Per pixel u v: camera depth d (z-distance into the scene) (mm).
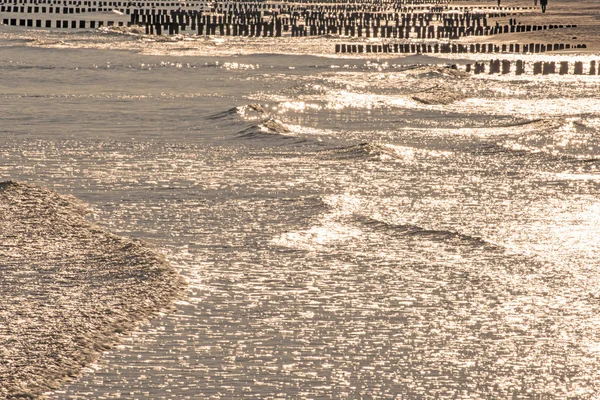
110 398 17359
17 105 57469
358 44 121375
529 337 20703
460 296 23281
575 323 21609
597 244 28219
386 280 24438
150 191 34500
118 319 21016
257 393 17703
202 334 20438
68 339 19719
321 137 47969
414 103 63469
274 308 22156
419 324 21328
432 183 36750
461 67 96562
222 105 59344
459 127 53406
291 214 31203
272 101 62281
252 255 26422
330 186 35781
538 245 28000
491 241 28312
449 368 19047
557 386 18344
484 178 38031
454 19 183000
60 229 28078
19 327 20219
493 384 18359
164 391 17703
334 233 28922
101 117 53188
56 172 37594
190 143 45219
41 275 23750
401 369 18906
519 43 125500
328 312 21984
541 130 51594
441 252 27109
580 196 34906
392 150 43438
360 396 17719
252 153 42781
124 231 28766
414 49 119000
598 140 49125
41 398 17344
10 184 33219
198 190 34719
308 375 18547
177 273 24422
